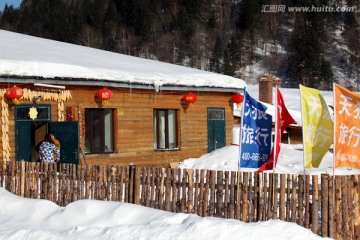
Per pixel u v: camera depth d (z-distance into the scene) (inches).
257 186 331.9
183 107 740.7
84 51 823.1
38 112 581.0
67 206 359.3
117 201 370.3
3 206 379.2
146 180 365.1
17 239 309.7
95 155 636.1
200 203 345.1
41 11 4498.0
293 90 1763.0
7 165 427.5
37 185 407.8
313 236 303.7
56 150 499.5
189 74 761.0
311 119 343.3
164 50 4468.5
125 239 295.6
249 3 4918.8
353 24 4886.8
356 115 339.6
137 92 682.8
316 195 315.0
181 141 737.0
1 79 540.7
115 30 4562.0
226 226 297.1
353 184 320.2
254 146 347.3
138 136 684.1
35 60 591.8
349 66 4407.0
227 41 4682.6
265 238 289.3
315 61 4114.2
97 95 626.8
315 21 4795.8
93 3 4697.3
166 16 4899.1
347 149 336.8
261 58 4512.8
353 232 317.7
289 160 653.3
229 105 805.2
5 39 747.4
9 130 556.7
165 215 332.2
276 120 346.9
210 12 5039.4
